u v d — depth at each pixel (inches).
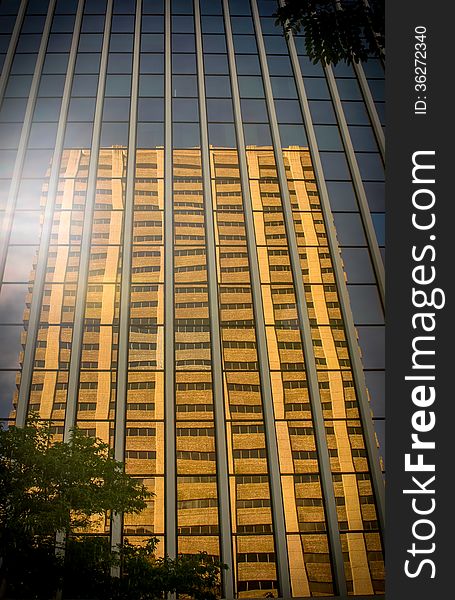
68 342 940.6
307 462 861.2
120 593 538.0
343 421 894.4
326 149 1170.0
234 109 1200.2
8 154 1128.2
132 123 1162.0
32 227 1049.5
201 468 848.9
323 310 984.9
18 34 1295.5
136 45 1288.1
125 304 966.4
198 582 564.7
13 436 540.7
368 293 1012.5
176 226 1050.1
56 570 522.0
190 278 1002.1
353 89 1258.0
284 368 930.7
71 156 1126.4
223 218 1061.8
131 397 895.1
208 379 919.0
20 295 983.0
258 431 880.9
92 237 1035.9
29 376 905.5
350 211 1097.4
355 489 844.0
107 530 789.9
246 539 805.2
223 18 1350.9
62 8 1347.2
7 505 516.1
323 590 778.8
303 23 506.6
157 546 784.3
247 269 1016.2
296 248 1035.3
